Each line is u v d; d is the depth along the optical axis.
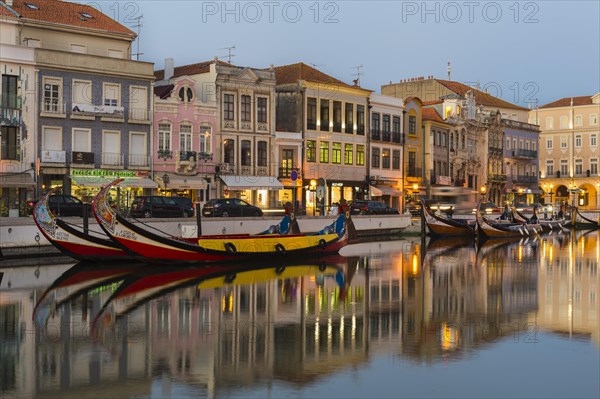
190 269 28.72
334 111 60.88
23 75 43.31
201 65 54.84
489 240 49.41
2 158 42.81
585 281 27.12
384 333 17.44
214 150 52.12
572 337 17.12
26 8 46.22
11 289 23.50
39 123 44.00
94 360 14.72
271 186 54.19
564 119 98.25
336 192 60.91
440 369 14.26
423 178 71.25
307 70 60.62
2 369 14.02
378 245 43.50
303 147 57.75
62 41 46.34
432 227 49.22
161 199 41.78
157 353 15.28
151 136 48.56
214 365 14.37
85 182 44.88
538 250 41.38
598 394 12.84
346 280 26.77
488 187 81.50
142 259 28.66
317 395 12.60
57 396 12.44
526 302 22.12
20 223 31.38
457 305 21.55
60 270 27.97
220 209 44.12
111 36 48.12
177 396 12.47
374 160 65.00
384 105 66.25
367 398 12.48
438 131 73.12
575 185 96.50
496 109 86.50
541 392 12.93
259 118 55.06
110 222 28.05
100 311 19.98
